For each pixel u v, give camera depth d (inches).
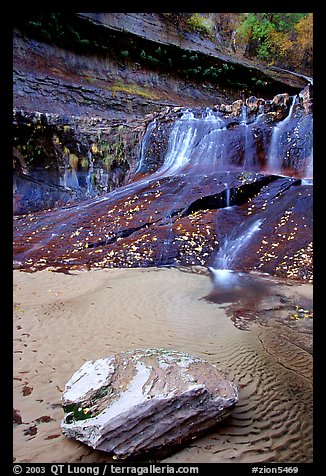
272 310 211.5
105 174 579.2
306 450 101.6
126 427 96.2
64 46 727.7
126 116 767.1
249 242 329.7
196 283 262.8
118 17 769.6
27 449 100.3
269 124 509.0
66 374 143.3
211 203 394.6
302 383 135.6
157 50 834.2
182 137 557.3
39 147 530.0
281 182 412.2
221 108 576.4
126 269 295.1
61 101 679.7
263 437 106.8
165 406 99.1
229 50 986.1
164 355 123.4
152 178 515.2
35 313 206.5
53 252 333.4
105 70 788.0
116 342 172.1
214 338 176.2
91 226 387.5
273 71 1003.9
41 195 538.3
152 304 222.5
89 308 215.2
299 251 303.0
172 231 354.0
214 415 105.7
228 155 501.7
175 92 892.0
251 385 134.5
